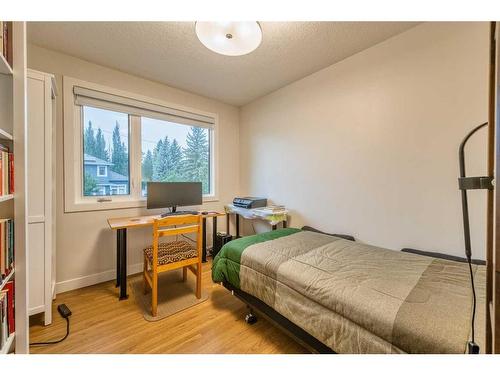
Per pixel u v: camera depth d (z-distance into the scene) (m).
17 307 1.10
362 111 2.14
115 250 2.47
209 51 2.11
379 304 0.99
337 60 2.28
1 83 1.10
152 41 1.95
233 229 3.64
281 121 2.97
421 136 1.78
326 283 1.20
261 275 1.52
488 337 0.58
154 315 1.76
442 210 1.69
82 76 2.23
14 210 1.10
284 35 1.88
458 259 1.56
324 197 2.49
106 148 2.46
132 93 2.54
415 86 1.80
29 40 1.93
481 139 1.52
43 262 1.65
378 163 2.04
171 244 2.27
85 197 2.34
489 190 0.57
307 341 1.23
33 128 1.62
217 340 1.50
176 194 2.77
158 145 2.87
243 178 3.63
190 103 3.08
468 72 1.56
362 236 2.17
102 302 1.97
